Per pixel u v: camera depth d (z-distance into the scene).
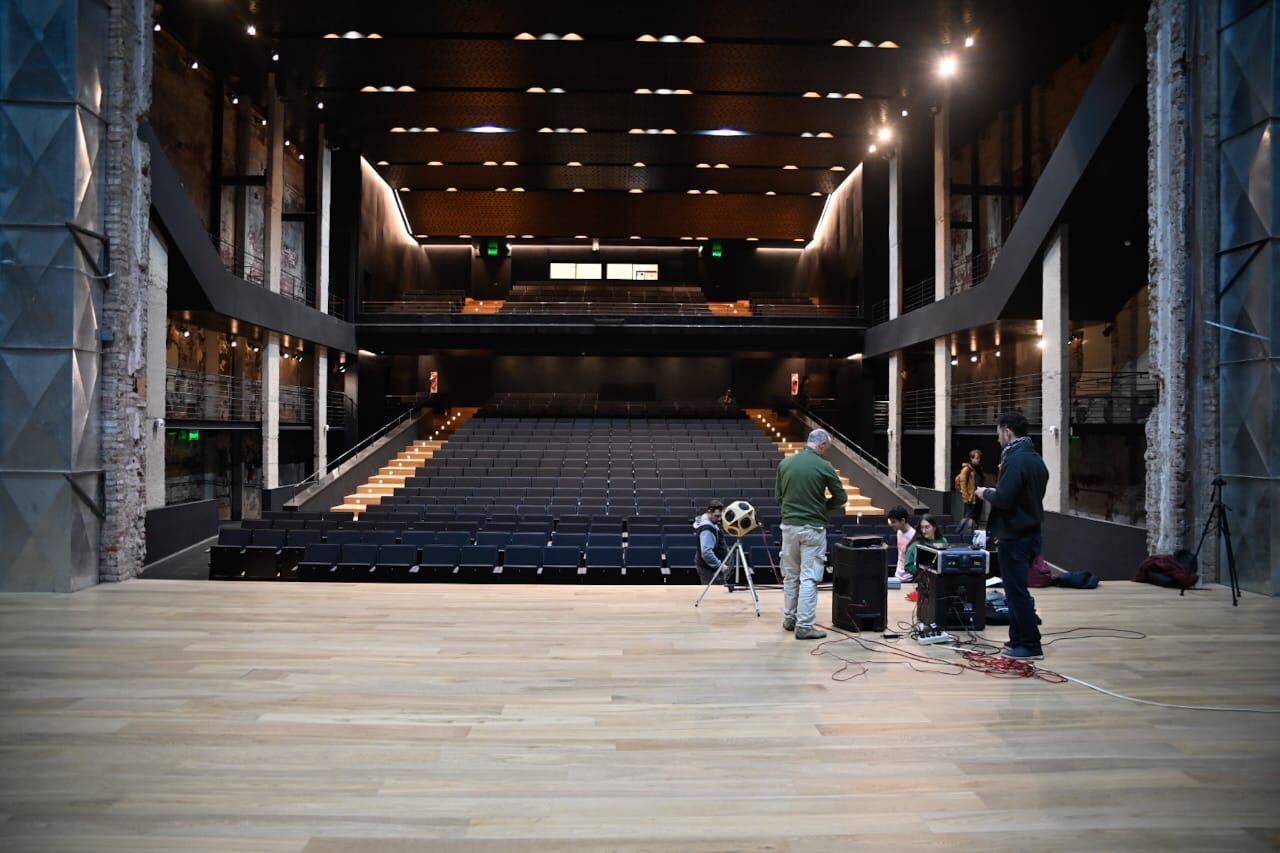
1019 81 18.14
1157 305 8.62
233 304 15.46
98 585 7.58
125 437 8.05
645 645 5.25
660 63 17.25
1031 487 4.95
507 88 18.58
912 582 7.72
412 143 22.45
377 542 11.61
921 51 16.58
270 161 18.02
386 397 27.59
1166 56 8.47
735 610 6.35
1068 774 3.29
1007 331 17.16
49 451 7.40
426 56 16.92
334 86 18.56
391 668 4.71
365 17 15.29
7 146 7.52
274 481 18.28
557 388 31.38
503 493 17.59
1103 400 15.66
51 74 7.55
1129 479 16.97
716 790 3.12
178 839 2.71
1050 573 7.66
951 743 3.61
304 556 10.58
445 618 6.02
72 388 7.48
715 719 3.89
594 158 23.64
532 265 33.25
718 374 31.36
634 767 3.33
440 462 20.75
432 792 3.09
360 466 20.19
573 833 2.78
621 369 31.41
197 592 7.14
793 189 26.61
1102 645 5.37
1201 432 8.11
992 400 19.69
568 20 15.35
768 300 30.36
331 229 22.88
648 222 29.16
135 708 4.01
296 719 3.87
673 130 21.36
